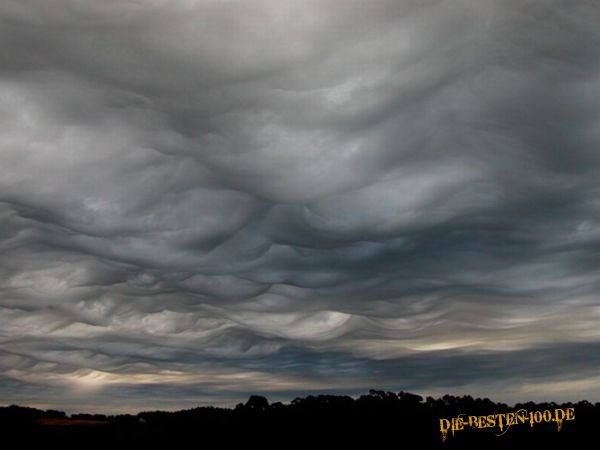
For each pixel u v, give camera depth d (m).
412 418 62.34
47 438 56.47
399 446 54.28
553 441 52.09
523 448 51.19
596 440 49.81
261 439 57.25
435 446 54.22
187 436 58.81
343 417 63.88
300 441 55.88
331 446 54.69
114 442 55.94
